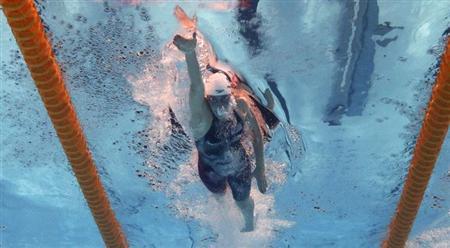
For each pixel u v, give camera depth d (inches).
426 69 168.7
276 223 205.3
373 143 186.7
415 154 142.3
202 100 141.7
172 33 187.2
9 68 204.5
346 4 161.5
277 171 196.9
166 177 205.6
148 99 194.4
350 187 199.2
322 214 205.2
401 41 165.2
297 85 169.3
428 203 206.1
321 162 193.6
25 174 217.5
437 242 202.1
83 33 190.7
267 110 171.3
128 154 203.3
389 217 201.8
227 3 167.2
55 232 216.2
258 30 163.6
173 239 208.5
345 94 172.6
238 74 161.8
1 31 202.1
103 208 161.5
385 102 176.2
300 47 163.2
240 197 176.4
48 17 189.6
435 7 161.6
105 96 197.2
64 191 217.9
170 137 198.8
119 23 189.3
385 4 161.3
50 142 213.8
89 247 213.3
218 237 206.5
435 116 127.1
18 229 217.0
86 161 143.0
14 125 212.4
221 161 157.8
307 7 163.3
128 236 209.9
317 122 179.2
